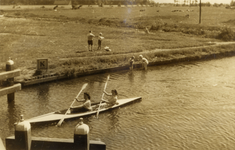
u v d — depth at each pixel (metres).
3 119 12.57
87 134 6.94
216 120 12.48
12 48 27.33
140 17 69.50
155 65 25.91
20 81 17.67
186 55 28.92
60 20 59.38
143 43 33.62
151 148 9.82
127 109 13.95
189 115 13.13
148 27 50.34
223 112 13.52
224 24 57.94
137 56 25.58
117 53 26.64
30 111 13.65
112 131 11.34
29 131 7.26
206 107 14.25
